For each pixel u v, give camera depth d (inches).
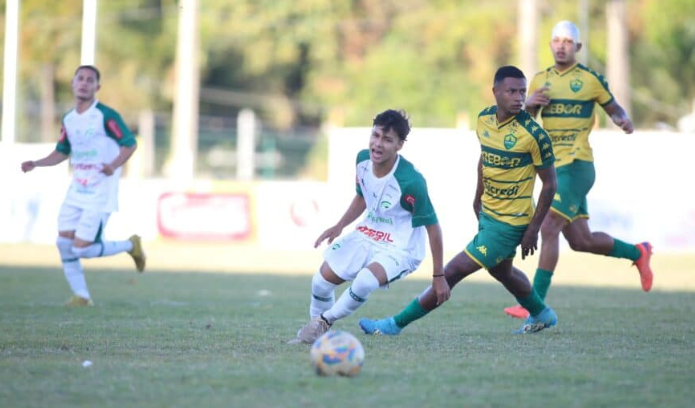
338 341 825.5
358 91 6496.1
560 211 1246.9
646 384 803.4
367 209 1034.7
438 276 1023.0
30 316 1328.7
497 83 1051.3
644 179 2999.5
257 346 1021.8
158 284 1932.8
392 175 997.2
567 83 1262.3
